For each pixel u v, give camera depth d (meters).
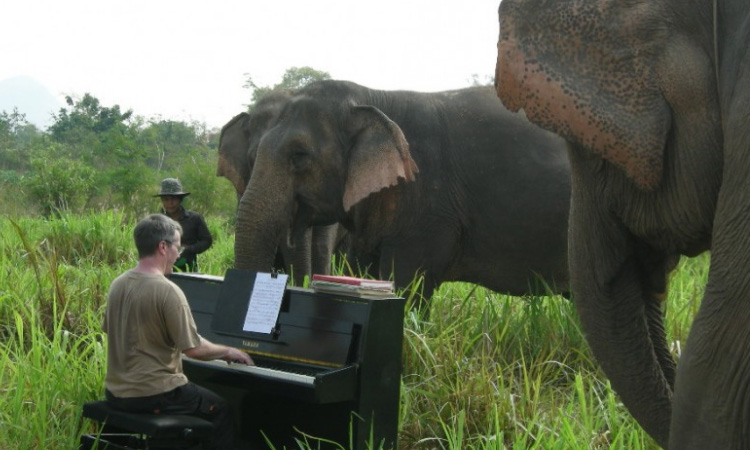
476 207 7.54
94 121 37.84
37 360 4.99
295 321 4.75
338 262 9.66
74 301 6.67
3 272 7.00
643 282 3.38
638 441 4.34
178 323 4.30
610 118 2.80
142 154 20.75
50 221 11.33
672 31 2.79
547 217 7.44
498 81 2.98
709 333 2.57
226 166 8.54
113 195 18.98
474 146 7.55
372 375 4.56
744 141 2.54
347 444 4.63
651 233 3.09
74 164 18.97
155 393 4.29
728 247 2.56
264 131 7.89
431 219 7.47
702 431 2.59
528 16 2.95
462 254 7.66
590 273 3.30
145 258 4.41
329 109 7.51
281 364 4.70
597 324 3.32
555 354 6.22
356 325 4.56
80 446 4.39
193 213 8.74
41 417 4.45
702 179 2.79
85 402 4.70
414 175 7.43
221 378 4.72
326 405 4.73
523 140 7.55
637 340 3.30
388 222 7.44
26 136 52.69
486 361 5.57
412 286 7.32
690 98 2.74
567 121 2.85
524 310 6.71
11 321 6.29
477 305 6.92
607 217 3.19
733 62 2.65
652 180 2.81
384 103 7.67
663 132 2.78
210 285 5.18
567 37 2.89
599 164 3.14
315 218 7.62
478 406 4.99
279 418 4.94
